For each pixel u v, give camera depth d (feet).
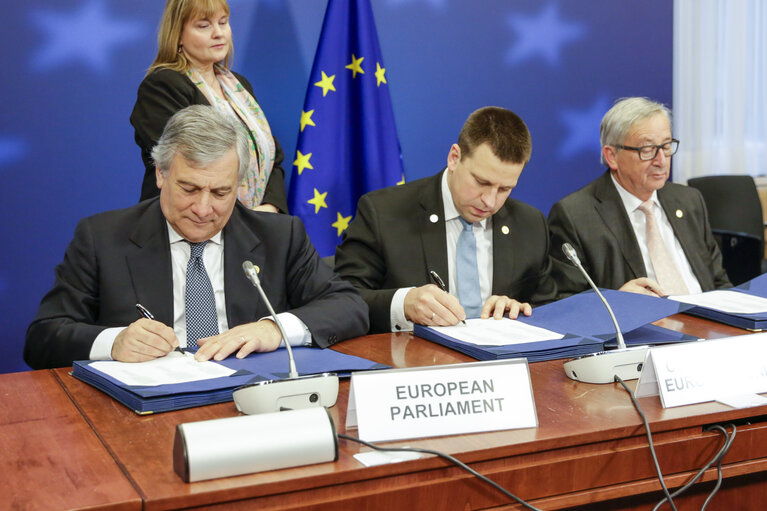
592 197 8.53
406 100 12.83
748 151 14.93
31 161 10.85
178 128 5.67
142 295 5.98
